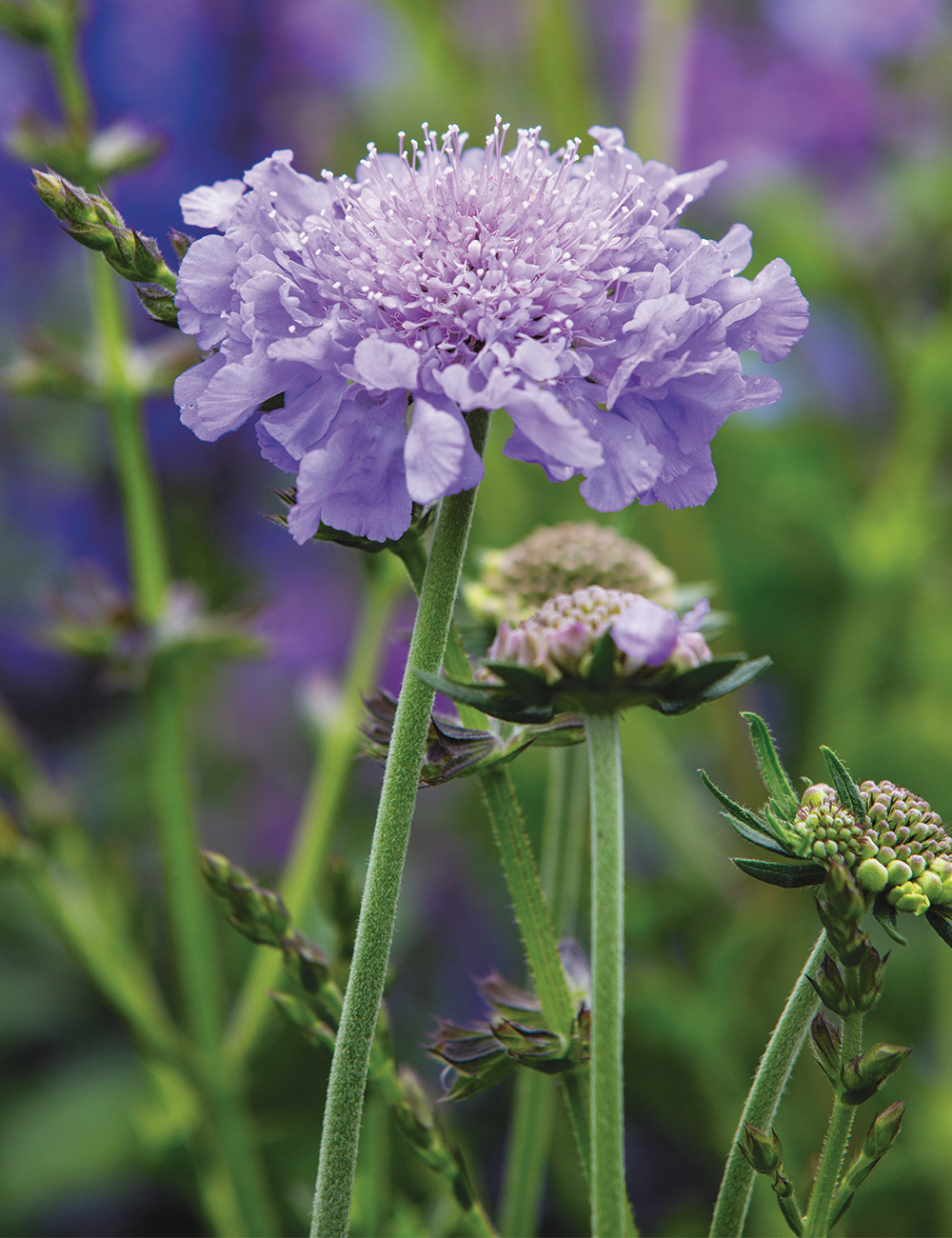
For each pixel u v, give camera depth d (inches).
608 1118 14.6
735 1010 23.6
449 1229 18.2
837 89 31.3
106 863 22.8
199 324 15.3
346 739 21.5
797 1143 21.9
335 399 15.0
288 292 15.1
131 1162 26.9
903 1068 23.2
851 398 30.6
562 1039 15.8
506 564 18.5
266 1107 24.4
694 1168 25.0
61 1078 28.1
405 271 15.2
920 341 27.9
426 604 15.0
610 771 14.8
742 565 28.5
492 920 28.9
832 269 28.4
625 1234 15.4
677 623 14.7
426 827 30.3
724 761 27.8
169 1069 21.6
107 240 15.4
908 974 24.7
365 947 14.9
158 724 21.6
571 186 15.7
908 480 27.1
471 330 15.2
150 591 22.1
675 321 15.1
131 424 21.8
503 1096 25.6
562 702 14.9
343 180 15.6
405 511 15.0
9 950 29.3
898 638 28.6
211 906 27.8
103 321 21.5
